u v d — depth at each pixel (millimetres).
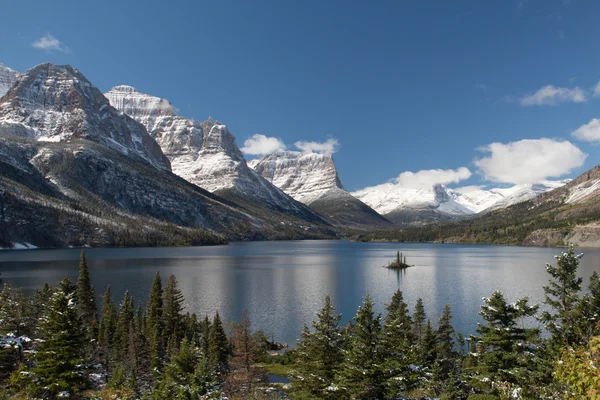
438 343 67062
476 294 139000
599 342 18406
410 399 44781
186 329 81562
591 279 47562
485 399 36469
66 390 42531
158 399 45969
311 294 141875
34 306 77188
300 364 45750
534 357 37906
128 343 69312
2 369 48531
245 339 67750
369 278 181875
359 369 38125
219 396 45188
